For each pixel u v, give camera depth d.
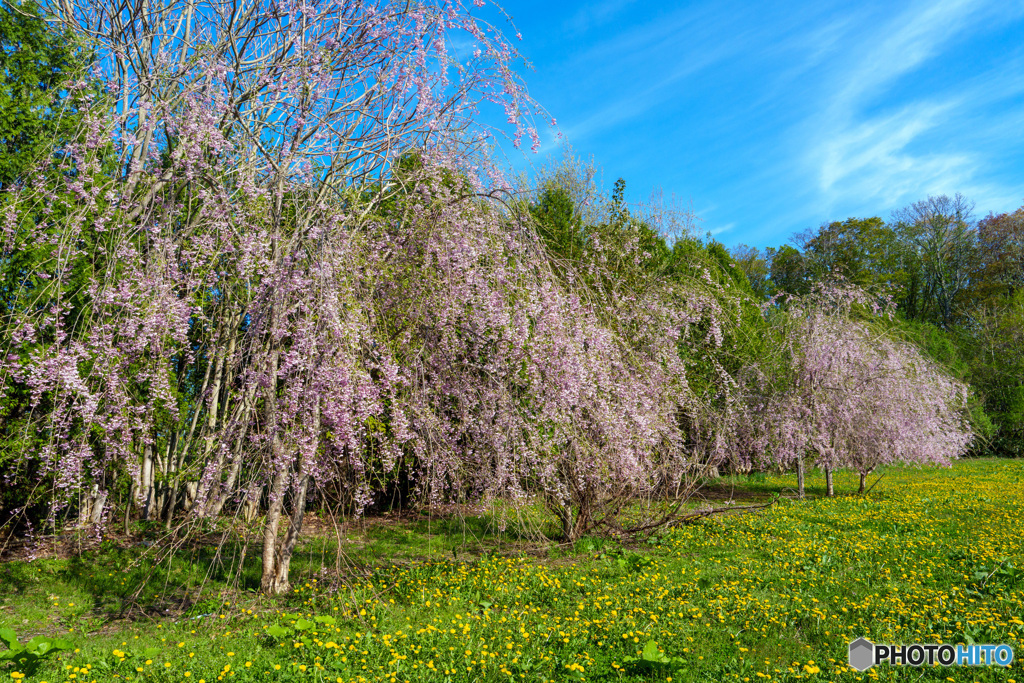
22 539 7.51
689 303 9.47
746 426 10.18
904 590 5.40
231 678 3.66
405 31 5.67
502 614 4.88
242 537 5.71
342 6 5.84
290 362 4.54
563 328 5.35
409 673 3.74
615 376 6.33
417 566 6.54
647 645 3.99
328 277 4.61
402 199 5.77
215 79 5.41
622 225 10.66
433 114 5.96
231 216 5.22
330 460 5.03
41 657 3.95
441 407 5.38
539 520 6.40
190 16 6.89
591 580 5.90
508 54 5.82
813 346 11.37
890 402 11.55
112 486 6.67
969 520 8.78
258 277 5.05
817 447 11.20
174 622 5.06
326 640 4.29
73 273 5.88
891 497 11.59
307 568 6.46
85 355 5.03
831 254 31.61
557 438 5.59
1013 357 21.22
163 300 4.89
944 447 12.77
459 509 5.84
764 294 31.44
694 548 7.46
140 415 5.68
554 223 9.46
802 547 7.25
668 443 7.51
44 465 5.30
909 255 32.72
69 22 7.38
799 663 3.96
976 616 4.56
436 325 5.16
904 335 13.81
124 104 5.69
